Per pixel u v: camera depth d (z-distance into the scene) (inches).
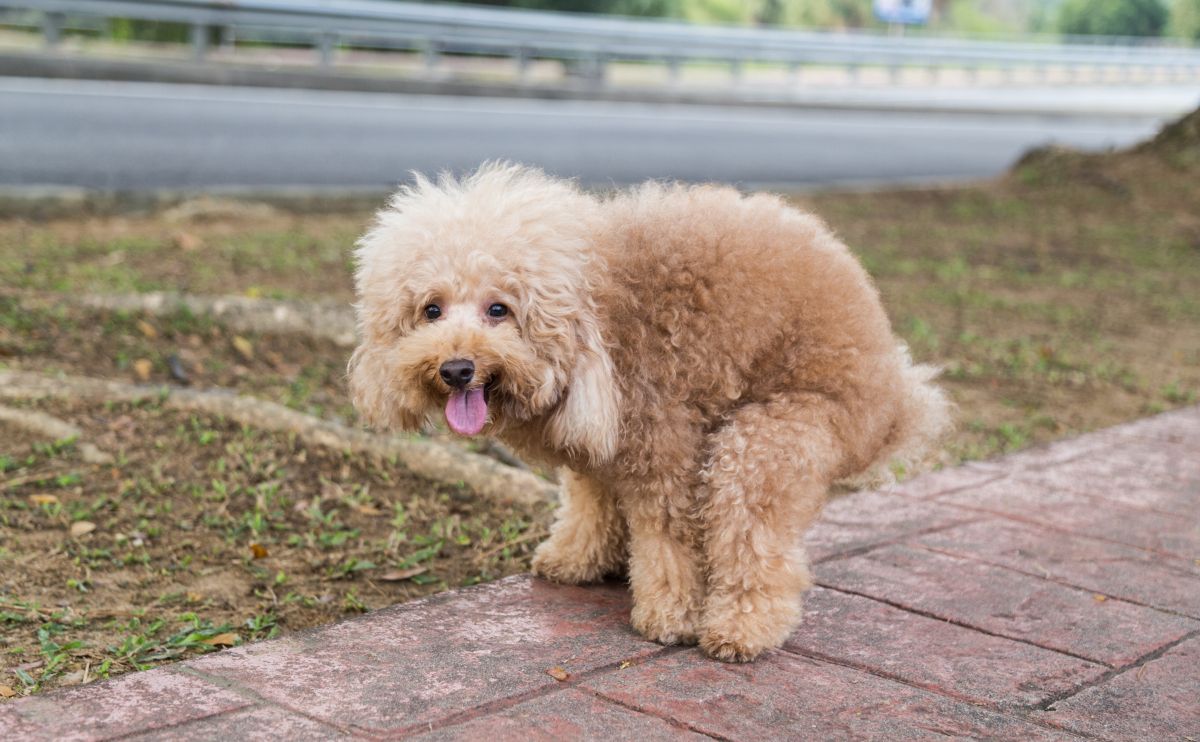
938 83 438.3
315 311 102.4
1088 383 110.4
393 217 65.9
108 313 98.7
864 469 68.9
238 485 79.9
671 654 65.5
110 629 67.7
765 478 64.7
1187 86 499.8
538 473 84.6
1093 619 69.7
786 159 225.6
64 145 166.4
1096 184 211.2
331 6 251.0
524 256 63.2
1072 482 85.7
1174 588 72.9
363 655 64.0
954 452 91.0
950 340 121.3
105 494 78.1
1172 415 99.3
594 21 295.4
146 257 119.6
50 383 86.7
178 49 274.2
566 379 63.8
